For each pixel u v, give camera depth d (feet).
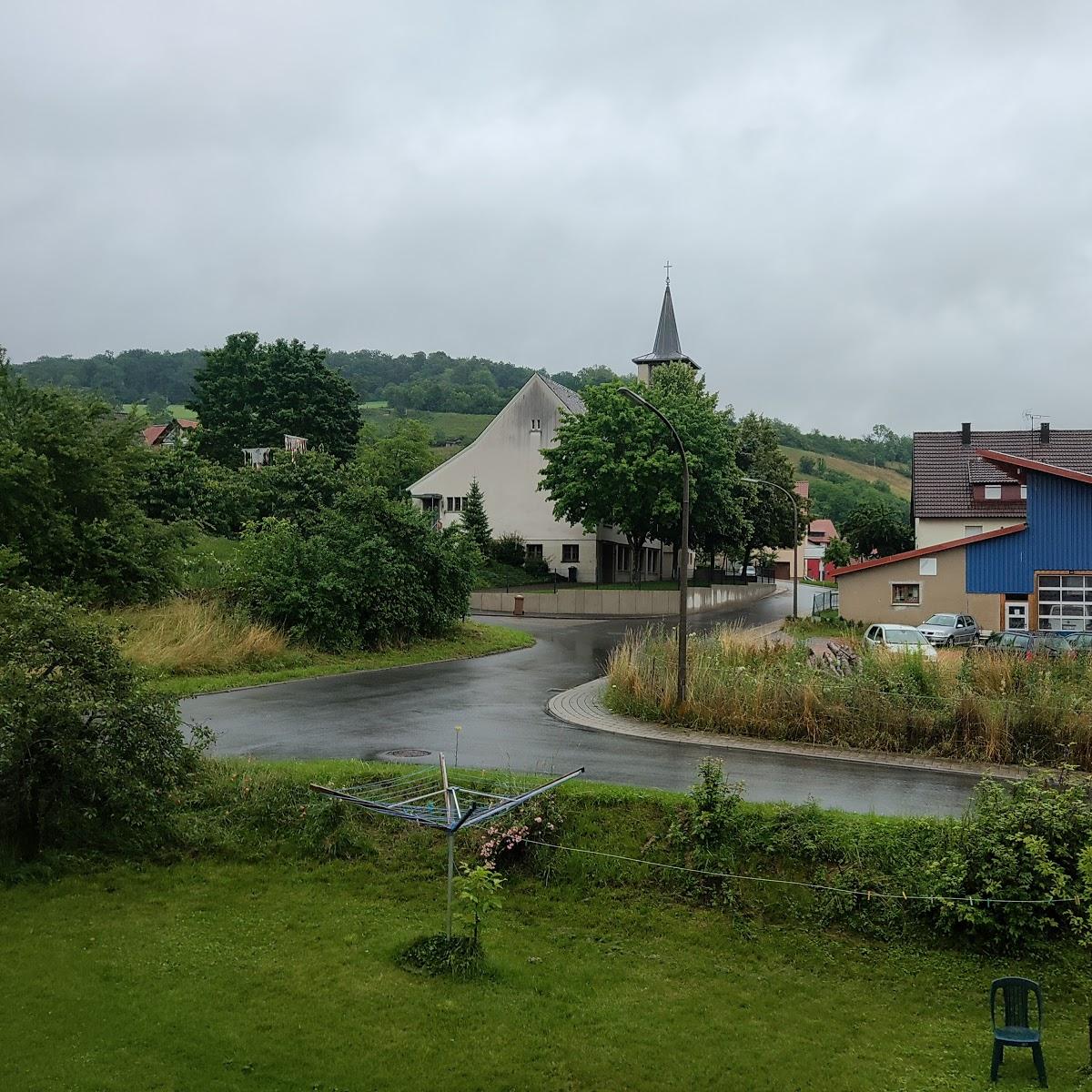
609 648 108.37
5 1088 21.29
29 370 482.28
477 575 109.09
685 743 55.42
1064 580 119.44
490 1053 24.14
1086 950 30.78
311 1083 22.41
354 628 90.38
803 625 128.36
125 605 82.23
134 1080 22.02
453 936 29.40
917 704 55.57
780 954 30.91
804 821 35.24
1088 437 170.60
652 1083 23.30
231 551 128.67
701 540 180.55
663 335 244.01
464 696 71.00
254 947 29.30
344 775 40.42
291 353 235.40
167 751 35.88
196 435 214.28
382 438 289.33
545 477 174.09
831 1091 23.34
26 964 27.37
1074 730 51.72
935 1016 27.73
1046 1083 23.79
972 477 163.43
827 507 448.65
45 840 34.71
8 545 75.87
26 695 31.99
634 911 32.99
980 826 32.76
